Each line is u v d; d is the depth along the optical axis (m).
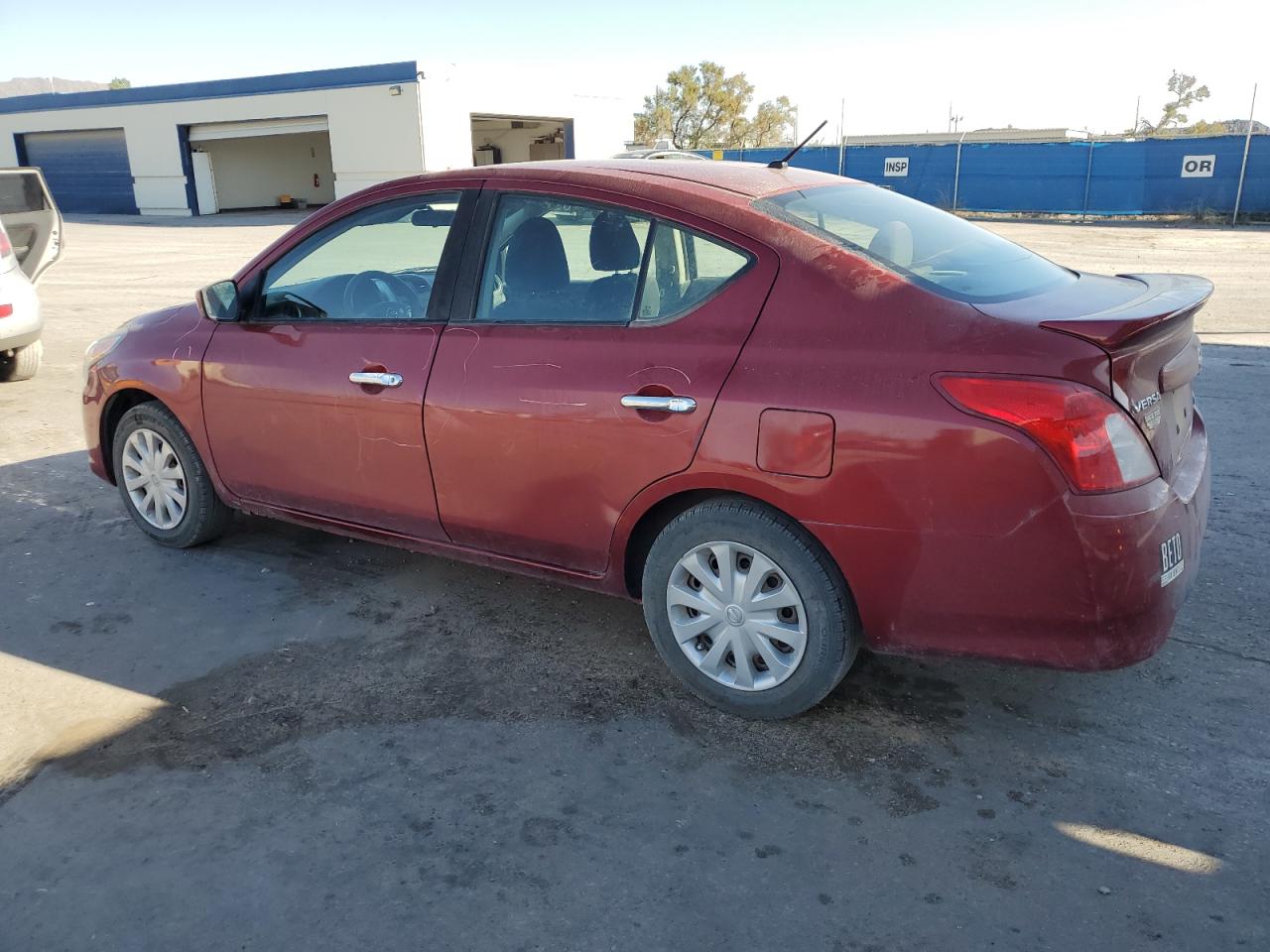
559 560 3.46
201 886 2.49
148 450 4.55
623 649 3.69
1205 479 3.05
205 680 3.48
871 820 2.71
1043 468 2.53
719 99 59.25
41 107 39.03
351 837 2.67
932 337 2.70
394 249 3.73
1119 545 2.55
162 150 36.62
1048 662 2.71
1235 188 24.80
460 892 2.46
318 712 3.27
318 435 3.86
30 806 2.81
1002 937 2.29
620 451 3.12
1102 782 2.85
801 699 3.07
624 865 2.55
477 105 33.94
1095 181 26.25
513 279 3.43
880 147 29.03
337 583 4.27
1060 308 2.83
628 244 3.19
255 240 23.78
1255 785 2.82
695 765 2.97
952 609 2.75
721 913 2.38
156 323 4.50
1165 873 2.48
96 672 3.54
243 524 4.98
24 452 6.17
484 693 3.38
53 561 4.51
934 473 2.64
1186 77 51.59
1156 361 2.74
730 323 2.97
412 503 3.71
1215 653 3.54
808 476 2.80
